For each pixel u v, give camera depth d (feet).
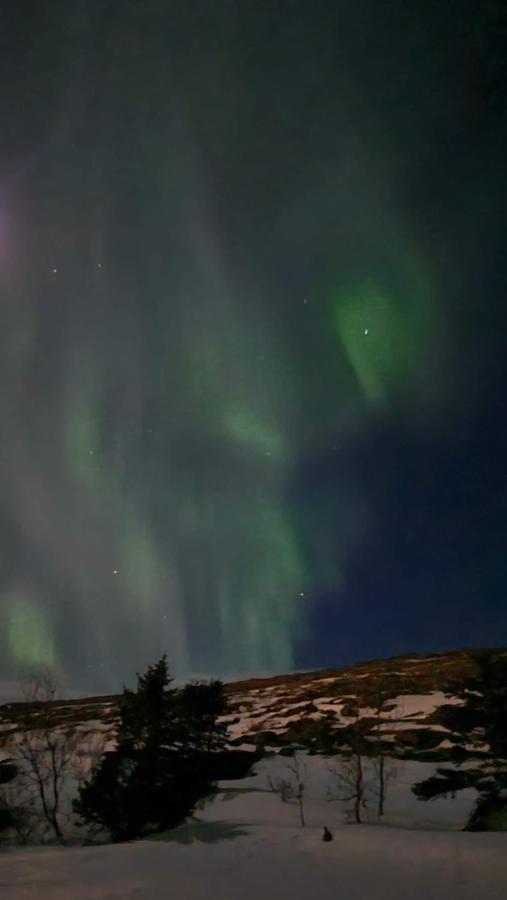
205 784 43.39
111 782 40.14
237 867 26.37
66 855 29.99
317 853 28.14
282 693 108.58
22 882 24.79
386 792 47.37
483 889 22.15
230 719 87.30
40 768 52.85
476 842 29.48
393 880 23.56
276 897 21.99
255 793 48.39
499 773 42.37
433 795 46.34
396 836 31.37
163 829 39.24
